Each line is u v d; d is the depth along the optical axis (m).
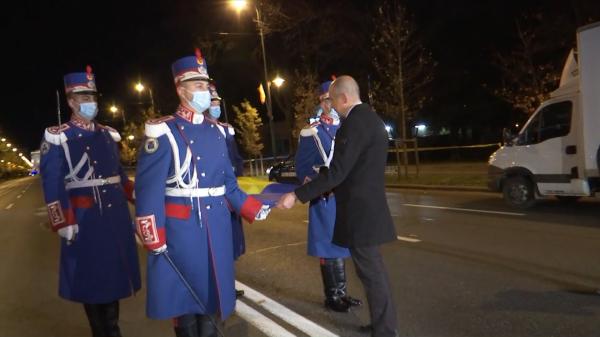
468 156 31.47
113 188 4.45
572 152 9.83
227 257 3.71
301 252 8.05
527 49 19.50
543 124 10.36
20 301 6.42
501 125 31.38
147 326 5.27
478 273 6.39
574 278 5.99
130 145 40.50
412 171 22.14
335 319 5.11
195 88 3.59
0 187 47.38
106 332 4.46
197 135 3.58
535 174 10.52
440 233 8.87
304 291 6.05
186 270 3.51
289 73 29.72
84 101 4.34
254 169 31.50
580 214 9.77
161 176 3.43
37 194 27.88
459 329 4.71
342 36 29.33
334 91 4.29
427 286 5.99
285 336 4.76
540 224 9.07
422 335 4.61
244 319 5.22
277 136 45.00
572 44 20.16
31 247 10.31
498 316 4.97
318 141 5.14
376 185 4.10
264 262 7.55
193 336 3.65
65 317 5.72
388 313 4.13
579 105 9.62
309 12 26.88
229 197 3.85
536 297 5.44
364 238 4.05
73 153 4.26
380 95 22.69
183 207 3.53
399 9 22.83
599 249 7.18
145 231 3.38
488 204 11.82
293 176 20.33
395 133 27.83
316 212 5.22
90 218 4.29
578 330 4.58
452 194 14.37
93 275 4.27
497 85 29.70
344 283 5.37
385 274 4.18
